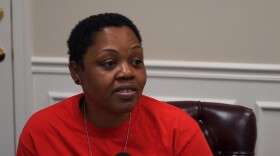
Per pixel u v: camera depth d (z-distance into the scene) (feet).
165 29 8.63
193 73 8.63
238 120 5.34
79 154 4.14
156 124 4.21
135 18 8.68
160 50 8.72
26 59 9.16
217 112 5.48
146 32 8.70
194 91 8.71
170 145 4.13
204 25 8.50
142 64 3.93
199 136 4.23
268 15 8.27
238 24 8.39
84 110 4.28
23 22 9.04
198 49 8.61
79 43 3.92
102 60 3.76
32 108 9.37
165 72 8.71
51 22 8.99
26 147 4.34
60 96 9.16
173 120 4.24
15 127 9.61
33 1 8.96
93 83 3.82
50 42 9.07
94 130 4.16
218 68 8.50
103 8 8.76
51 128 4.28
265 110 8.59
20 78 9.27
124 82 3.76
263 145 8.70
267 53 8.41
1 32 9.15
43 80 9.21
